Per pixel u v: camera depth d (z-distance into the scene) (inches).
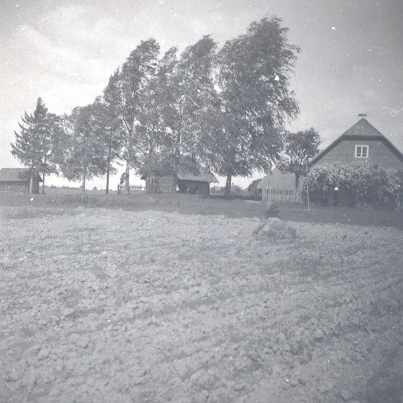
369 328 230.8
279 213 869.2
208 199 1266.0
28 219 741.3
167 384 169.5
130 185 1807.3
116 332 217.2
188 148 1498.5
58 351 195.6
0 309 251.8
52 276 328.5
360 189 1155.3
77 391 163.9
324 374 179.5
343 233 616.7
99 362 185.9
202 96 1385.3
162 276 329.1
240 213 888.3
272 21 1202.6
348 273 361.7
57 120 1892.2
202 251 448.1
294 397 162.6
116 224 678.5
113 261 383.9
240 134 1352.1
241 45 1267.2
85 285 303.3
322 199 1201.4
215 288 299.9
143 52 1471.5
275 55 1227.2
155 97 1499.8
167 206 1027.9
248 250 458.3
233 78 1315.2
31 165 1952.5
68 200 1094.4
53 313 246.8
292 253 444.1
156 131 1561.3
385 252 462.9
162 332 217.2
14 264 370.6
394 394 165.5
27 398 161.0
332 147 1304.1
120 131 1675.7
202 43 1331.2
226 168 1392.7
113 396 161.0
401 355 198.4
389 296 290.0
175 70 1466.5
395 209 1121.4
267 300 275.4
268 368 183.3
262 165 1378.0
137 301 267.4
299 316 245.0
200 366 183.0
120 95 1576.0
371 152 1274.6
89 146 1752.0
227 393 162.9
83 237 533.0
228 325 227.9
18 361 188.2
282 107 1283.2
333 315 248.5
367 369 185.0
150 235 557.9
